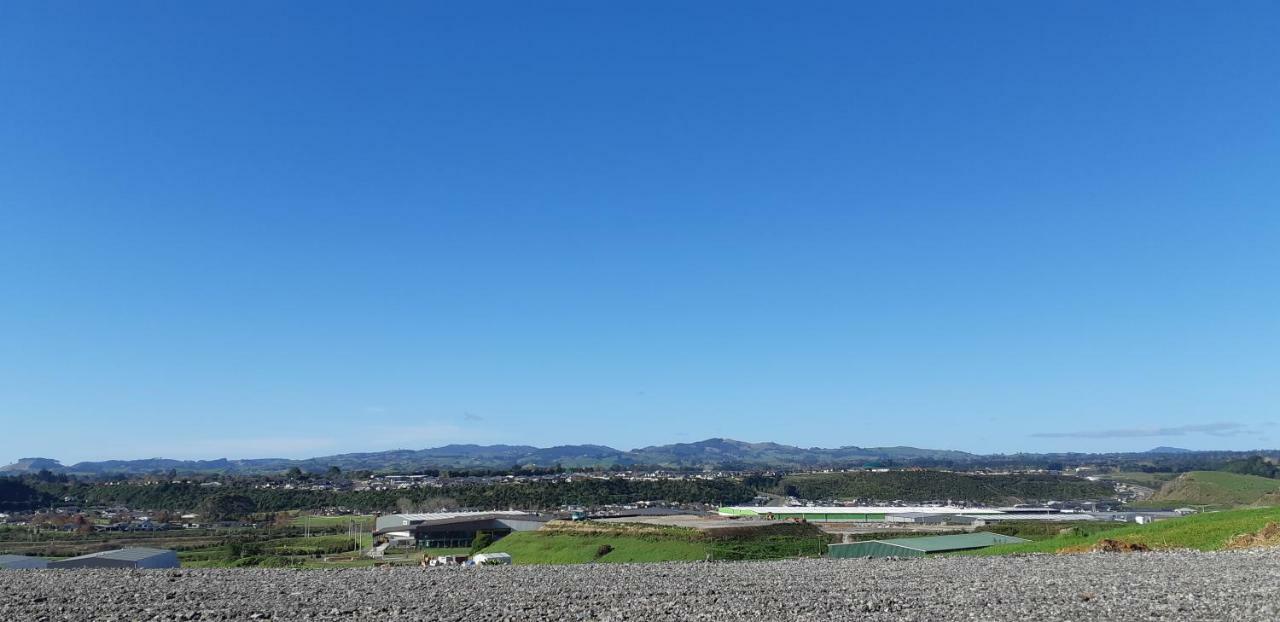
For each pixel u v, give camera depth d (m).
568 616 24.66
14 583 33.75
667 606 26.02
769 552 85.56
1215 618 22.77
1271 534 42.44
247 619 24.84
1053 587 28.78
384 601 27.95
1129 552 41.25
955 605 25.55
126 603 28.09
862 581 31.55
